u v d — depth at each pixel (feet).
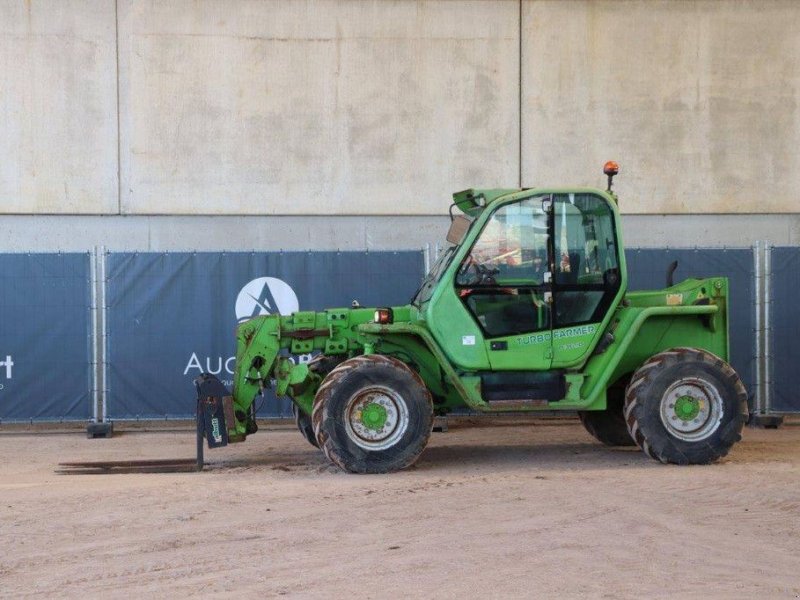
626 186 48.67
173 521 22.50
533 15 48.55
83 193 46.91
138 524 22.22
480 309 29.91
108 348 39.73
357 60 48.03
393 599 16.51
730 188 48.93
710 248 40.81
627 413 30.19
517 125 48.42
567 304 30.09
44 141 46.80
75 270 39.70
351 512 23.29
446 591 16.93
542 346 29.89
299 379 30.94
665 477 27.68
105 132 47.03
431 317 29.71
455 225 31.32
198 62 47.47
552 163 48.55
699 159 48.88
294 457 33.32
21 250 46.65
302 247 47.83
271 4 47.73
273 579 17.81
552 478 27.81
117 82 47.11
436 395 31.55
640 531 21.15
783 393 40.70
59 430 41.78
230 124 47.60
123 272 39.78
